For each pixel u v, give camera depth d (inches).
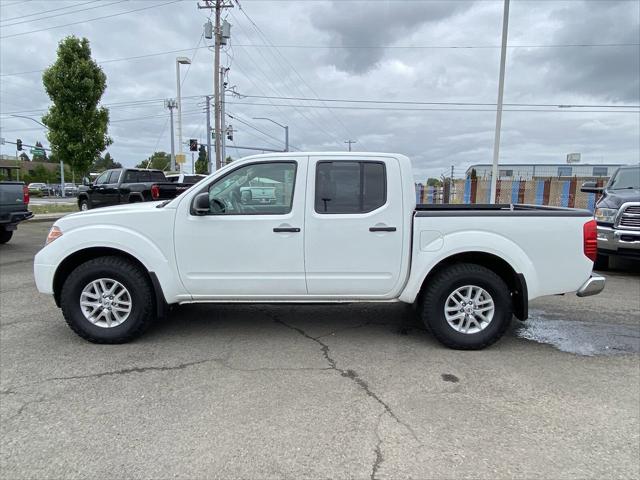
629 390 139.4
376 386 140.2
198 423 118.0
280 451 106.2
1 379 143.2
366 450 106.8
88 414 122.2
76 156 770.2
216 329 193.0
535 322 209.6
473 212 167.8
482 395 135.0
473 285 168.6
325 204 168.7
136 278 169.2
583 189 380.8
